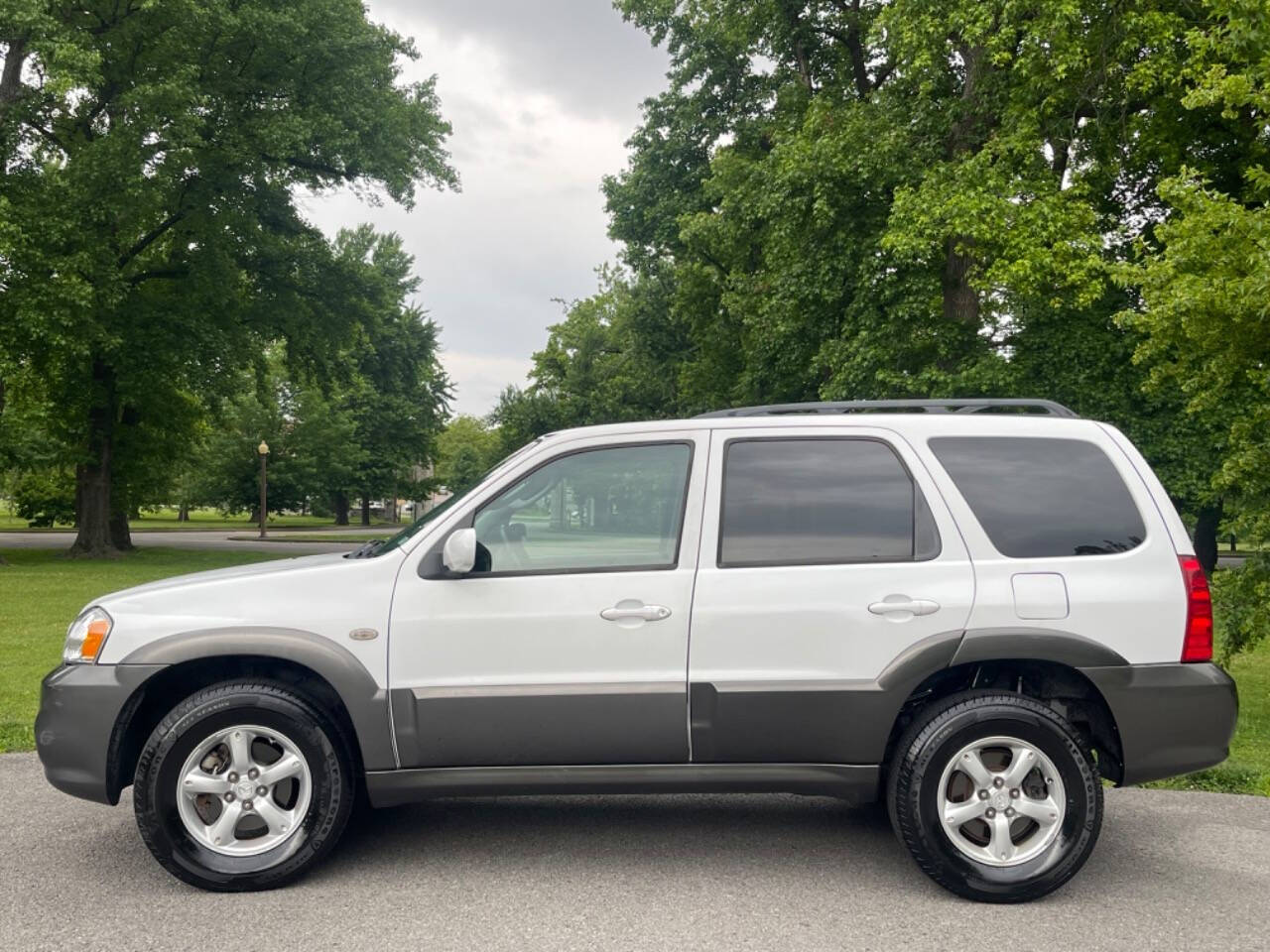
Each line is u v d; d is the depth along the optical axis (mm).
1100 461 4367
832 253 19734
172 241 30000
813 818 5102
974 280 16984
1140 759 4094
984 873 3920
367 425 65625
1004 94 18078
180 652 4102
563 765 4176
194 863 4016
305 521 79125
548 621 4184
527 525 4332
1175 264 9555
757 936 3586
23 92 24781
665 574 4223
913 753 3996
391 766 4160
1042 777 4043
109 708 4082
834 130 19688
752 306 26078
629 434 4438
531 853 4527
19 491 52281
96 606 4266
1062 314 18688
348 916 3768
